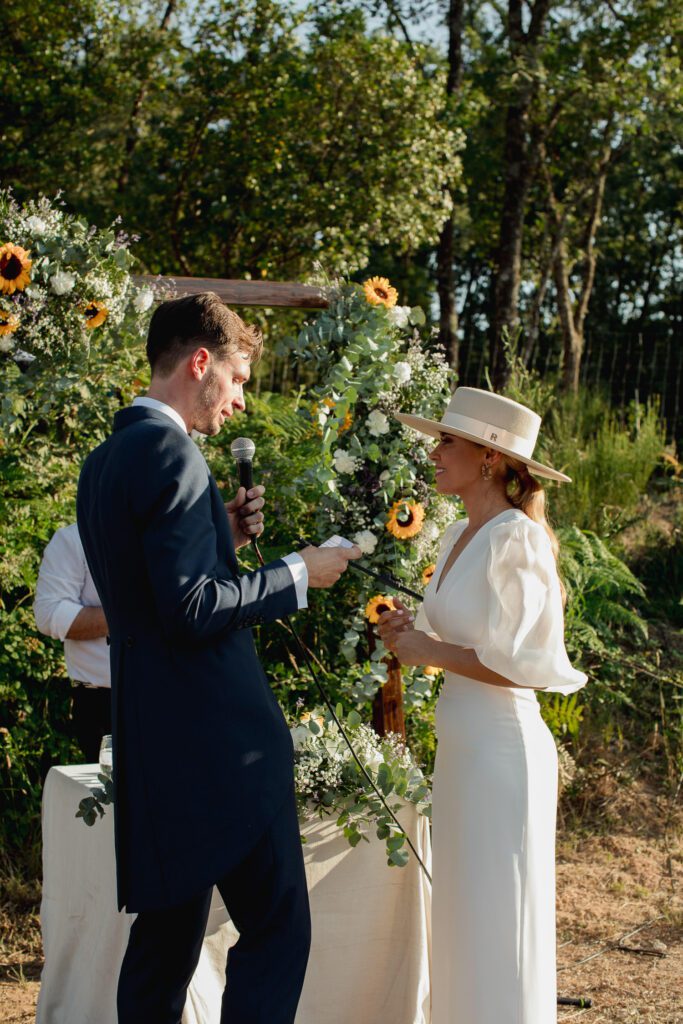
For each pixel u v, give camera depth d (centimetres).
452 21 1453
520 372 762
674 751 551
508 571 260
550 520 703
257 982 229
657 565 724
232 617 221
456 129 1253
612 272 2525
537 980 261
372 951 305
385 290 372
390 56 1201
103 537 224
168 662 223
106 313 404
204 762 222
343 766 302
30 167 1255
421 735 471
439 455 288
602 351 1260
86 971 301
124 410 235
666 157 2012
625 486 759
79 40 1322
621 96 1307
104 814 292
